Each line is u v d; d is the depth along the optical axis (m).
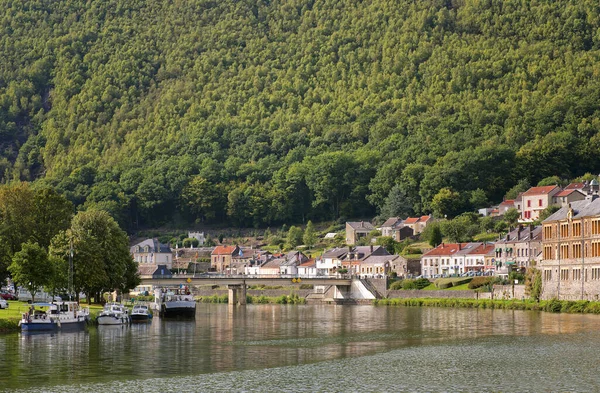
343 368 140.38
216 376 132.88
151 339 181.62
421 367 141.12
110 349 162.62
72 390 122.56
